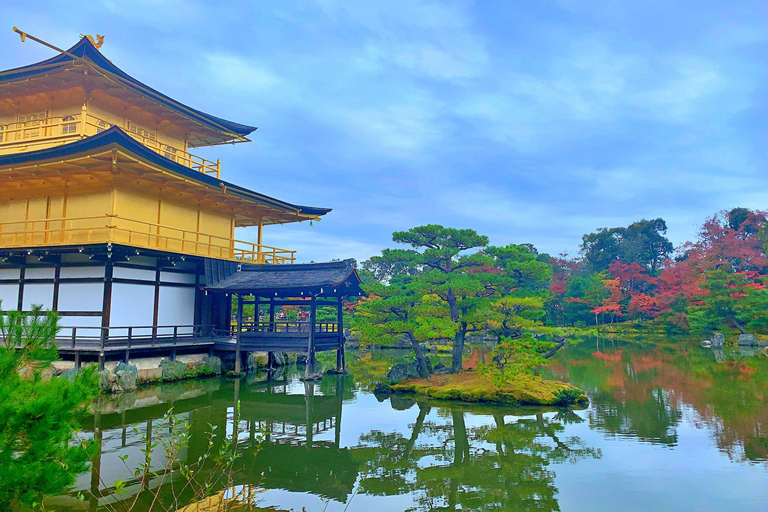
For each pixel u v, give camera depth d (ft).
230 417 56.49
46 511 29.73
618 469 38.88
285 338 84.64
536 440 47.24
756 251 214.90
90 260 79.51
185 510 29.37
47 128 90.02
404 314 75.72
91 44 78.59
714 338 146.30
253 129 113.09
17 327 21.49
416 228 72.74
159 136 102.37
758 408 59.62
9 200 89.40
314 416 58.13
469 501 33.14
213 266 92.12
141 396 66.39
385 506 32.50
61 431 19.80
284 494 34.35
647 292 248.73
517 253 73.92
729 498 32.91
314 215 115.03
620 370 94.22
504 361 67.51
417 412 60.08
